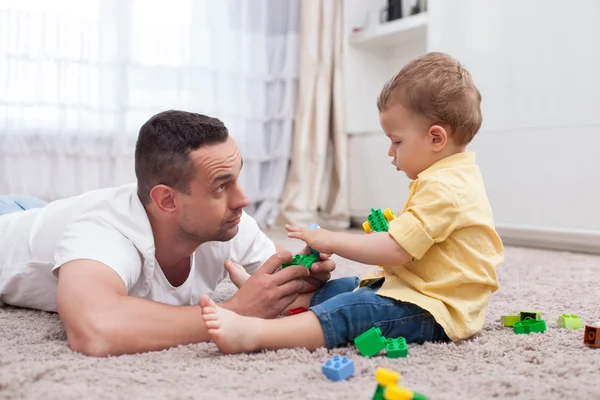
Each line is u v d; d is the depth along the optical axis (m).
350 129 3.10
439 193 0.92
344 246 0.95
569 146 2.09
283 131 3.05
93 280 0.89
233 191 0.95
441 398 0.69
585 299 1.30
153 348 0.87
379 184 2.91
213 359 0.83
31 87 2.55
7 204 1.51
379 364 0.82
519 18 2.23
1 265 1.18
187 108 2.80
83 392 0.70
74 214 1.12
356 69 3.13
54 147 2.61
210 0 2.84
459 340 0.94
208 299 0.86
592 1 2.00
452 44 2.49
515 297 1.33
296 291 0.98
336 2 3.08
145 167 0.94
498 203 2.34
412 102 0.97
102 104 2.66
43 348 0.89
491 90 2.34
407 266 0.98
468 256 0.94
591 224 2.04
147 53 2.73
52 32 2.56
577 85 2.05
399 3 2.98
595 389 0.71
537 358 0.85
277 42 3.07
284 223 3.03
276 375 0.77
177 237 0.99
